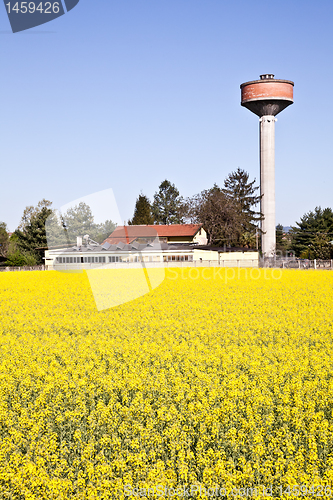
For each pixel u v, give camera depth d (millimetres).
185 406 8453
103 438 6953
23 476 6266
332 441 7078
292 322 17500
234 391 8766
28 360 11711
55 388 9289
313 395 8867
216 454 6695
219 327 16531
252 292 28766
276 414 8180
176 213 119812
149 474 6172
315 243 83125
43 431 7605
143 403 8398
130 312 20234
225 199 85812
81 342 14125
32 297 26703
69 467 6590
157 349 12711
